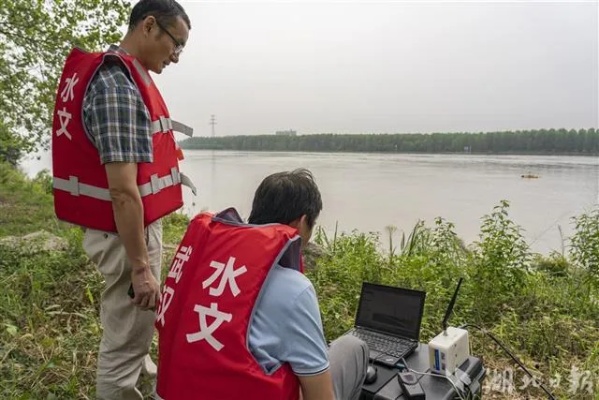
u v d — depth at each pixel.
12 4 4.82
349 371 1.76
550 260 6.13
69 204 1.88
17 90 5.50
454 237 5.84
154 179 1.89
